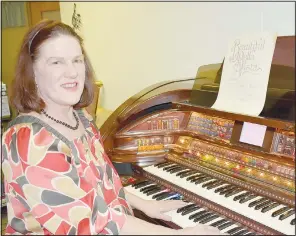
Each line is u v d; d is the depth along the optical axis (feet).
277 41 4.46
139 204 4.85
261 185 4.29
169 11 7.67
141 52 8.65
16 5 13.60
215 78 5.49
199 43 7.20
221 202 4.33
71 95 4.23
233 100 4.74
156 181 5.32
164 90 6.00
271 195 4.20
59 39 4.13
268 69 4.39
